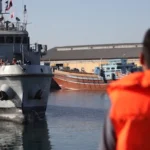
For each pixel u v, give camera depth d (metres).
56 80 110.44
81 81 108.56
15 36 43.94
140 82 3.23
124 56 142.12
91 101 68.12
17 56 44.09
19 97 38.03
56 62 146.88
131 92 3.24
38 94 39.28
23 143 28.41
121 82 3.31
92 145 27.33
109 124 3.39
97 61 142.50
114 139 3.37
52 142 28.59
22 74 37.56
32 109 39.19
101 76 107.62
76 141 28.75
